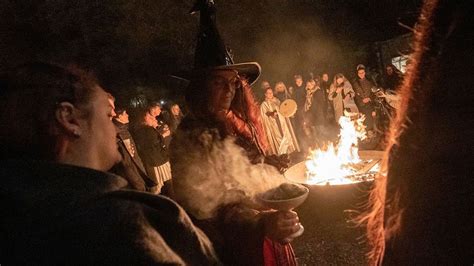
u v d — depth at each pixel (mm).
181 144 1655
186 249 831
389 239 738
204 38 1755
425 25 742
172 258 772
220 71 1698
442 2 717
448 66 677
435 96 687
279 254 1788
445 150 665
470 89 653
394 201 730
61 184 738
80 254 696
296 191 1528
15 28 10938
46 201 715
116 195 774
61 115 806
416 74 738
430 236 669
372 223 888
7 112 802
